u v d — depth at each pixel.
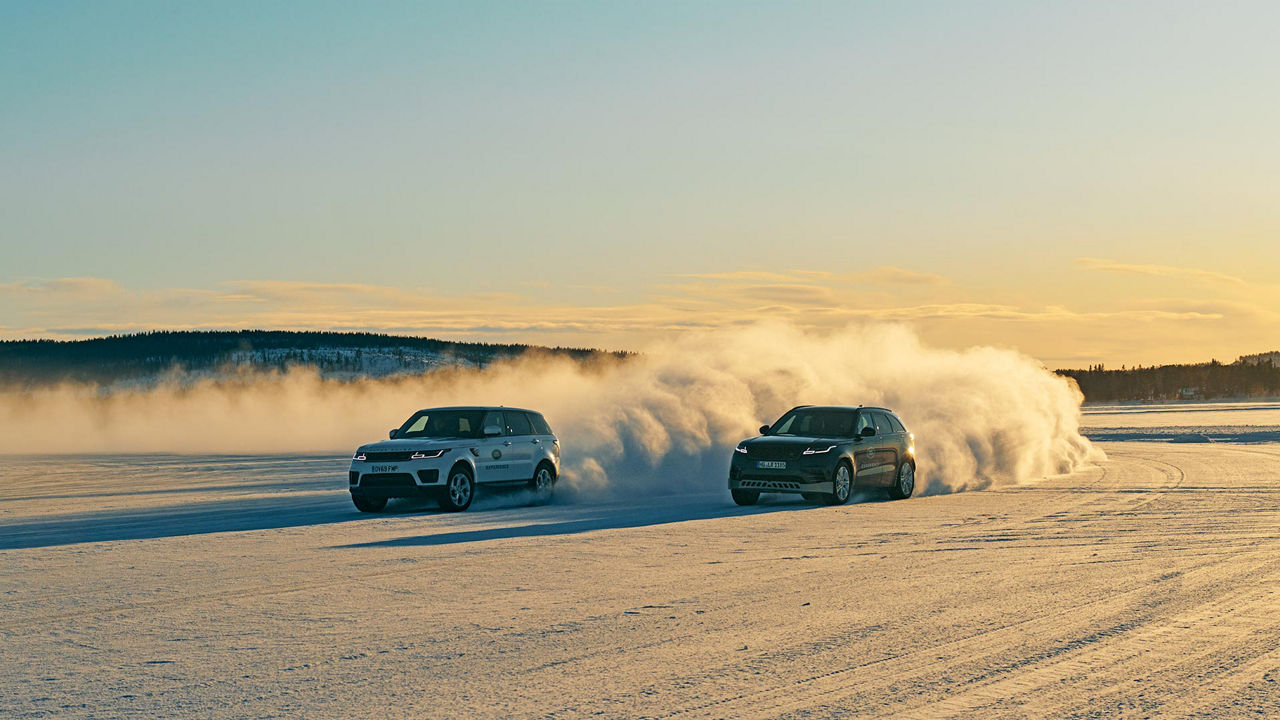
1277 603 9.41
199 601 9.78
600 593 10.08
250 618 8.98
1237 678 6.85
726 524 16.12
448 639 8.13
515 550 13.13
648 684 6.77
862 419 20.78
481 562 12.12
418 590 10.30
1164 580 10.69
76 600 9.86
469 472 18.66
